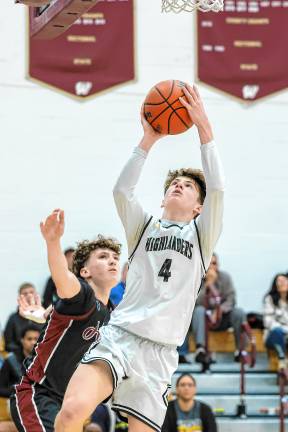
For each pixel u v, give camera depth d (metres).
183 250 6.64
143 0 17.25
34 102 16.69
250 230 17.23
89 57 16.98
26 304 7.98
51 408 7.47
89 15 17.02
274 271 17.23
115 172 16.88
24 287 14.62
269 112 17.52
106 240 7.91
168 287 6.55
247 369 15.95
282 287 16.03
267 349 16.05
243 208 17.27
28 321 14.61
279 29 17.59
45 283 16.28
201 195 7.11
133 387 6.43
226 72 17.44
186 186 6.99
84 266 7.86
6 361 13.47
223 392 15.43
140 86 17.12
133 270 6.71
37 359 7.56
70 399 6.10
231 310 15.86
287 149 17.47
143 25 17.22
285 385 15.62
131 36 17.14
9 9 16.69
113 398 6.55
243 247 17.19
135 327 6.45
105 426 13.34
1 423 12.22
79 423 6.05
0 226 16.28
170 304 6.52
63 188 16.66
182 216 6.93
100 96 16.95
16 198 16.41
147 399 6.43
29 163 16.55
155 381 6.46
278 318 15.95
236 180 17.30
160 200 16.86
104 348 6.42
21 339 14.04
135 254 6.74
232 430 14.62
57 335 7.41
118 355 6.35
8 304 16.12
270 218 17.31
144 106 6.93
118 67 17.09
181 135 17.05
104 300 7.88
